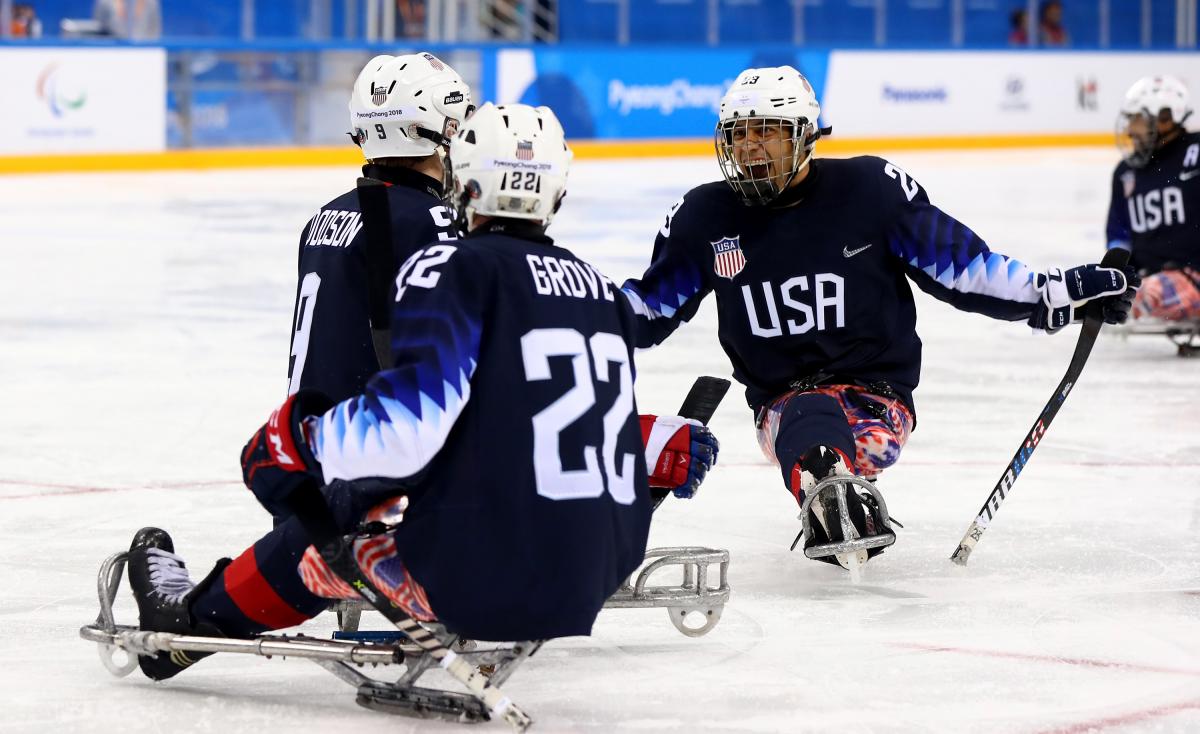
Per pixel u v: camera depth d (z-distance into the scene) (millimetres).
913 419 13414
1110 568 13359
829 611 12148
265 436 8836
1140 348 26016
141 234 41000
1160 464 17500
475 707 9453
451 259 8742
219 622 9953
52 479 16672
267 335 26750
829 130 12875
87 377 22859
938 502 15727
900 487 16375
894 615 12039
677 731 9539
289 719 9719
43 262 35719
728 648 11211
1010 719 9750
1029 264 35812
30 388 21953
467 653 10016
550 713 9852
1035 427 12945
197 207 47531
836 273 12969
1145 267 25172
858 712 9883
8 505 15523
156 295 31203
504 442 8742
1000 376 23250
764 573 13273
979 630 11648
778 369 13359
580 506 8875
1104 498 15914
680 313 13586
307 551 9438
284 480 8867
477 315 8711
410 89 10922
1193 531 14609
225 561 10117
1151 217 24875
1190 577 13094
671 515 15320
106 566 10398
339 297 10703
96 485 16406
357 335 10680
